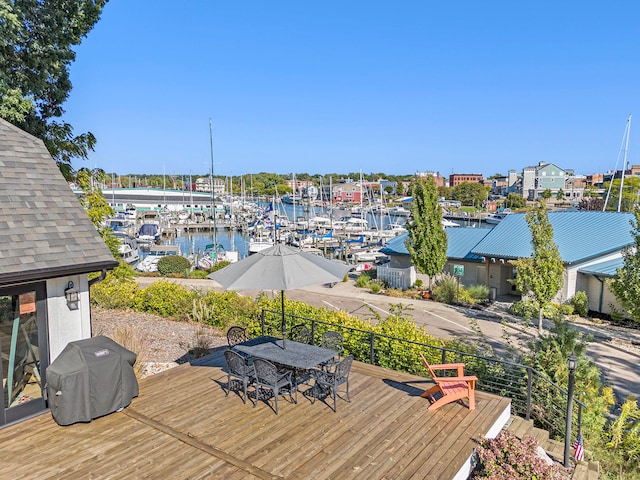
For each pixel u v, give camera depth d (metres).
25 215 8.23
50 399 7.17
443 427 7.21
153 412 7.64
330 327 12.21
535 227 20.16
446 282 26.92
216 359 10.41
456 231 33.00
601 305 23.34
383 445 6.64
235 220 83.12
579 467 7.30
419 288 29.69
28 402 7.58
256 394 7.82
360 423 7.30
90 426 7.15
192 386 8.77
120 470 5.95
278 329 13.28
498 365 10.29
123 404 7.65
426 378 9.32
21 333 7.52
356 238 61.25
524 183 133.38
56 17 13.97
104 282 18.91
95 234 8.84
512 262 21.92
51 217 8.55
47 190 9.09
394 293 28.33
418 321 22.05
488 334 19.77
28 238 7.81
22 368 7.53
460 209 120.25
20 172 9.08
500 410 7.86
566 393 8.07
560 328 10.80
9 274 6.96
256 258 8.29
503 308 24.80
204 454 6.35
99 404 7.29
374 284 29.73
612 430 9.99
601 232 25.72
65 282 8.14
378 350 11.01
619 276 15.80
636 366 16.28
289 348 8.80
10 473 5.87
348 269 8.61
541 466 6.21
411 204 27.38
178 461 6.16
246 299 16.84
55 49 13.95
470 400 7.83
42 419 7.41
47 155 10.04
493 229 29.61
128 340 11.50
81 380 7.10
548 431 8.77
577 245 25.22
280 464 6.11
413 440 6.79
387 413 7.68
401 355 10.67
